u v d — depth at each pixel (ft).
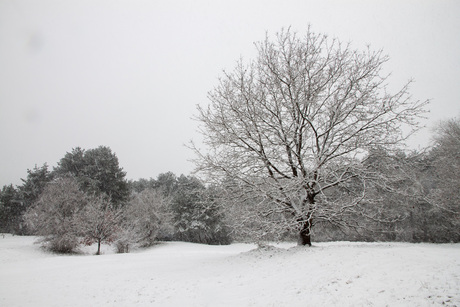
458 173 72.84
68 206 108.68
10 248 99.81
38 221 106.63
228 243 143.95
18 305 28.09
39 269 51.57
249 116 44.01
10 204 167.53
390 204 46.80
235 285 30.07
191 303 25.57
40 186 169.48
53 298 30.58
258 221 40.50
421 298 18.34
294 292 24.43
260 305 22.99
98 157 153.17
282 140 43.19
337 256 31.50
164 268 46.47
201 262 48.98
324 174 39.58
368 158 42.80
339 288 22.91
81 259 63.52
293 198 45.11
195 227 137.08
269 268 33.76
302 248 40.57
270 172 43.96
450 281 20.01
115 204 143.13
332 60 45.83
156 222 123.44
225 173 43.98
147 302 27.12
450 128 88.63
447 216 82.89
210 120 46.68
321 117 44.65
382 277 23.12
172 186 196.44
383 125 41.60
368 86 43.27
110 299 29.19
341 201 43.24
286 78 44.52
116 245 106.22
